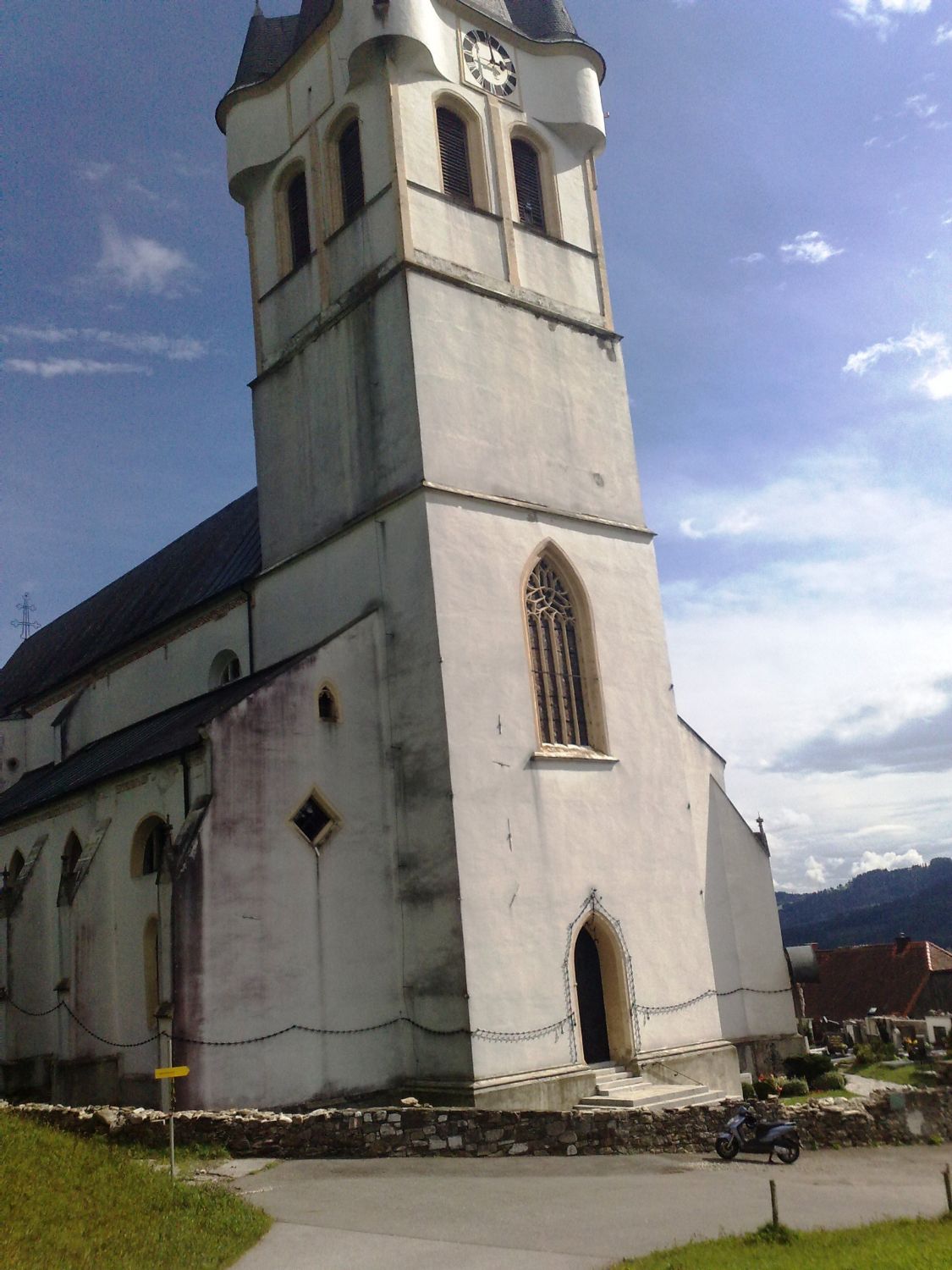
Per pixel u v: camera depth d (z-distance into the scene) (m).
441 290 30.25
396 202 30.28
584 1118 21.38
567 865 27.98
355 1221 15.30
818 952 69.50
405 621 28.08
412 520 28.33
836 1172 20.09
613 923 28.52
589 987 28.22
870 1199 17.36
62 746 41.69
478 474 29.48
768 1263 12.22
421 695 27.36
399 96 31.30
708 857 33.91
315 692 26.95
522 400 31.31
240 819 24.73
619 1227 15.01
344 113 32.69
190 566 42.47
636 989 28.52
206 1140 20.61
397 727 27.81
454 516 28.48
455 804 26.17
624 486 33.44
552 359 32.56
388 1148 20.55
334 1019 25.17
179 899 23.22
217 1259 13.10
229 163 36.19
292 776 25.94
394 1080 25.88
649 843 30.28
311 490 31.89
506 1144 20.89
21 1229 13.60
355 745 27.38
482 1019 25.08
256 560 36.03
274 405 33.66
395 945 26.77
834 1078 33.06
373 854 26.98
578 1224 15.16
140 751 30.52
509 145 33.97
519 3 37.62
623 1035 27.92
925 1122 24.27
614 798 29.81
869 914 197.00
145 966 26.97
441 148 32.22
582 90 35.78
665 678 32.56
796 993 49.03
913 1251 12.68
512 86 34.62
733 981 33.09
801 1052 33.88
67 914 27.73
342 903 26.03
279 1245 13.95
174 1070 20.00
